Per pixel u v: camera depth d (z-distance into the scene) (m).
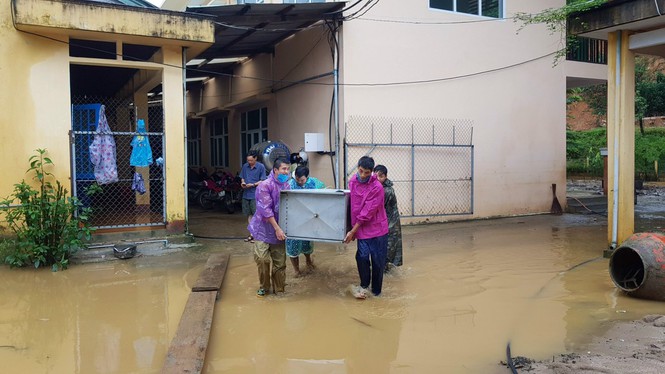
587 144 24.47
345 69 10.05
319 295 5.80
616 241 7.75
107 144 7.91
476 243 8.88
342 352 4.27
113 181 7.99
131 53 9.87
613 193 7.79
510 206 12.28
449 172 11.35
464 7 11.48
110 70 10.87
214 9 8.94
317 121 10.90
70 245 6.92
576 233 9.95
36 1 6.98
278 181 5.69
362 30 10.20
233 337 4.59
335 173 10.27
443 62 11.16
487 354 4.17
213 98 17.36
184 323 4.64
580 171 24.05
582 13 7.85
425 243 8.89
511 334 4.59
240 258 7.59
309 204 5.61
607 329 4.65
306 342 4.48
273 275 5.78
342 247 8.45
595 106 26.69
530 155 12.55
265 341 4.50
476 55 11.60
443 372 3.86
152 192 10.76
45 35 7.49
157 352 4.25
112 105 12.66
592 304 5.42
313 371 3.92
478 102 11.70
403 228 10.50
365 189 5.52
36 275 6.59
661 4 6.74
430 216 11.13
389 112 10.55
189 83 18.14
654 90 22.52
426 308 5.34
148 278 6.50
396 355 4.20
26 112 7.45
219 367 3.99
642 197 17.02
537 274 6.69
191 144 19.86
